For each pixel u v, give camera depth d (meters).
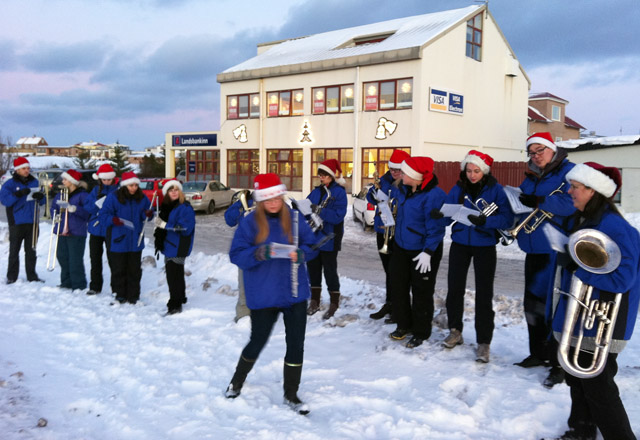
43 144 148.38
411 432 3.15
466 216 4.16
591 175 2.67
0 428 3.08
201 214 20.73
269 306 3.51
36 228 7.55
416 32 22.80
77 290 6.90
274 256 3.31
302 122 24.70
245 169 27.69
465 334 5.16
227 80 27.25
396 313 4.87
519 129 26.92
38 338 4.92
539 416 3.37
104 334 5.10
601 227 2.67
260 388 3.85
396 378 3.99
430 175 4.57
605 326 2.68
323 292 7.08
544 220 3.94
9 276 7.43
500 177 20.72
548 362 4.16
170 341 4.94
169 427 3.23
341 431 3.15
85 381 3.94
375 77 22.02
